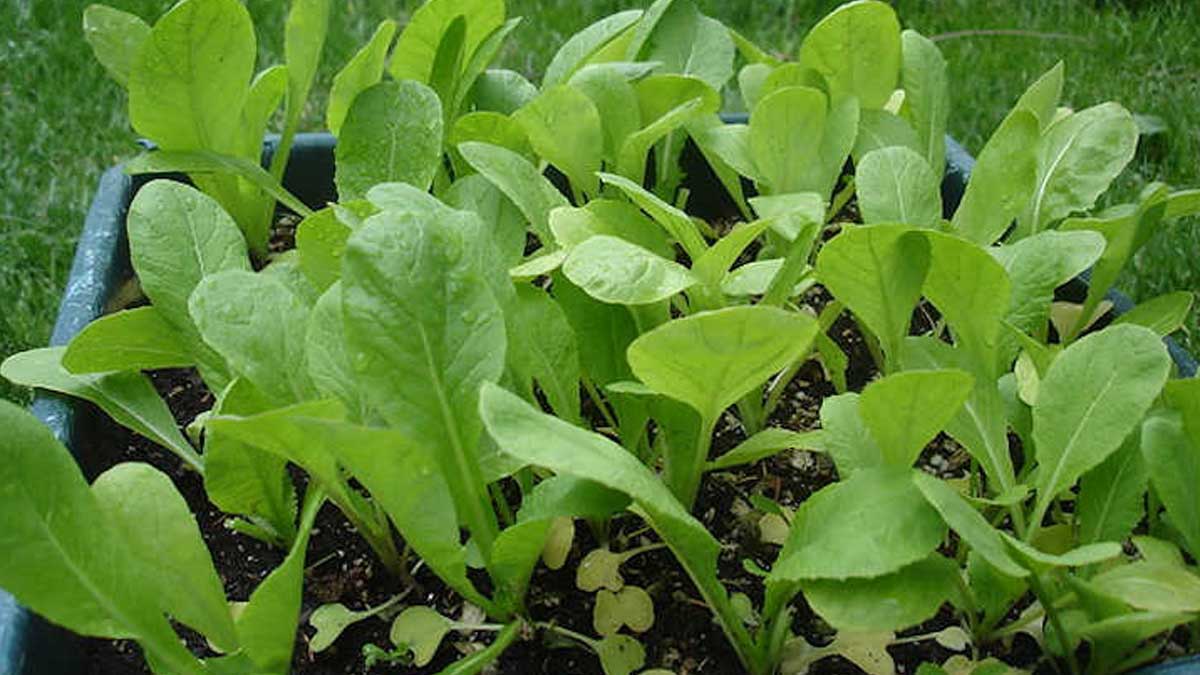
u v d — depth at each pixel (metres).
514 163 0.65
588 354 0.61
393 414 0.53
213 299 0.57
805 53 0.73
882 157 0.64
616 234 0.63
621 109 0.70
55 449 0.50
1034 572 0.53
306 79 0.74
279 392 0.57
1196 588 0.52
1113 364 0.55
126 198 0.78
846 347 0.72
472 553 0.57
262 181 0.70
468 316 0.54
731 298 0.63
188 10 0.66
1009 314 0.61
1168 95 1.22
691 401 0.55
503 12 0.74
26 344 0.94
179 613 0.53
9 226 1.05
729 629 0.56
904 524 0.50
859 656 0.56
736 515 0.63
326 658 0.58
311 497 0.57
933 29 1.35
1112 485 0.57
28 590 0.49
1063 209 0.68
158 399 0.64
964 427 0.58
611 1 1.38
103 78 1.23
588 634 0.58
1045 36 1.33
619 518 0.63
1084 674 0.55
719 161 0.75
